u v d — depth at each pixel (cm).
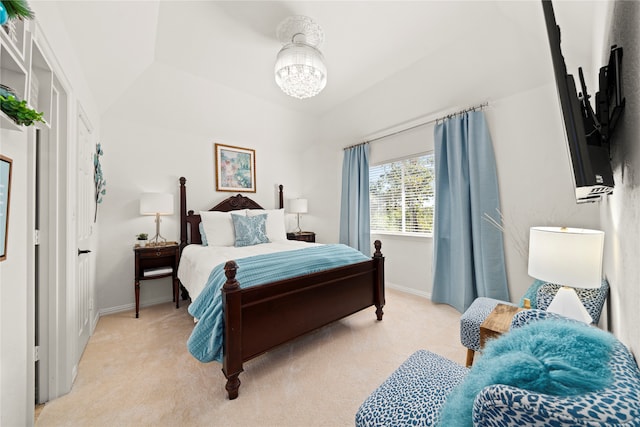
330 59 257
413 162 337
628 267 89
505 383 51
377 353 193
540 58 206
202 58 249
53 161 149
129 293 293
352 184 399
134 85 263
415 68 267
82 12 147
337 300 214
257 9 193
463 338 167
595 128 94
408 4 192
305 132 422
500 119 250
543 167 226
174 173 330
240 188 385
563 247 123
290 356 190
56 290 149
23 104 83
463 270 266
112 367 178
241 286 162
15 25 91
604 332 64
